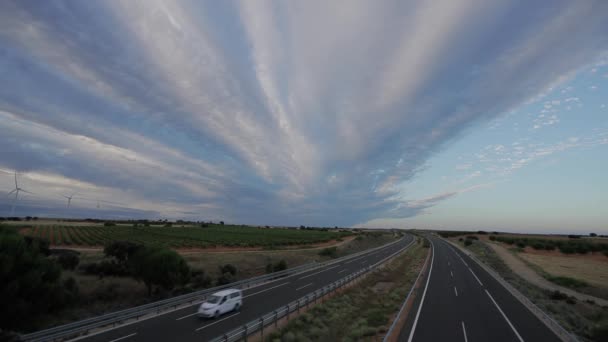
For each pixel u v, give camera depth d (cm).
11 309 1669
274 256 5406
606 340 1587
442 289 2700
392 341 1402
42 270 1952
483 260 5512
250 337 1555
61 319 1920
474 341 1404
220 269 3759
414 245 8569
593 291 3528
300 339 1419
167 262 2588
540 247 7775
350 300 2356
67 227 9638
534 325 1662
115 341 1467
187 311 2064
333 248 6756
